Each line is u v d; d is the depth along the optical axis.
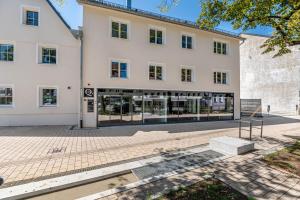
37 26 12.44
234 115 17.41
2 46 12.04
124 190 3.87
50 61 12.84
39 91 12.52
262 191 3.80
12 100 12.12
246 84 27.06
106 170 4.90
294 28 6.86
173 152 6.62
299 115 20.59
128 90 13.17
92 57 12.19
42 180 4.32
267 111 22.72
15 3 12.10
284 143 7.75
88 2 11.74
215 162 5.47
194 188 3.92
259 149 6.83
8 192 3.76
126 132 10.46
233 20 6.90
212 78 16.45
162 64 14.36
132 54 13.29
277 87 23.55
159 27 14.27
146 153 6.50
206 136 9.48
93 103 12.17
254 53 25.94
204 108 16.08
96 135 9.56
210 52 16.41
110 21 12.66
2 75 11.88
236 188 3.91
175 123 14.38
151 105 13.97
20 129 10.96
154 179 4.35
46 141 8.15
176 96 14.88
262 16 6.37
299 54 21.66
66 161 5.64
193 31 15.61
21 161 5.62
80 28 12.41
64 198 3.73
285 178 4.38
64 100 12.88
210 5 6.93
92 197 3.61
